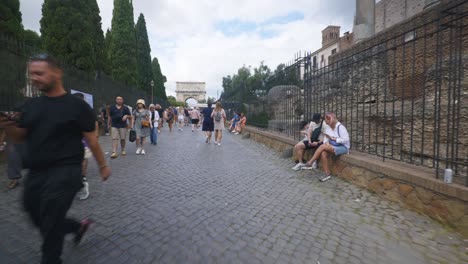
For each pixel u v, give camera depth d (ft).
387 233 9.93
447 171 10.21
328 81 21.07
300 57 26.11
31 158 6.43
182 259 8.06
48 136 6.38
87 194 13.17
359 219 11.15
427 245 9.07
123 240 9.09
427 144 16.12
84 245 8.70
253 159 24.70
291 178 17.71
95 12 52.42
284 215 11.50
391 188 12.84
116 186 15.19
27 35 65.26
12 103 21.29
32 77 6.42
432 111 15.90
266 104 37.70
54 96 6.73
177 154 26.96
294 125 26.84
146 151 28.91
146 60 107.34
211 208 12.09
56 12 41.83
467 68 14.58
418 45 19.01
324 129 20.02
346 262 8.12
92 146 7.20
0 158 19.77
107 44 84.28
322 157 17.25
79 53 42.75
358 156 16.24
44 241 6.60
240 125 53.16
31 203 6.63
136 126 26.86
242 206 12.44
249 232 9.88
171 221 10.65
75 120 6.63
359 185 15.21
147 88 107.45
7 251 8.30
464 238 9.25
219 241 9.17
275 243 9.12
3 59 20.63
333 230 10.17
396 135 18.49
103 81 44.11
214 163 22.45
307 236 9.67
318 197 13.88
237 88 59.00
